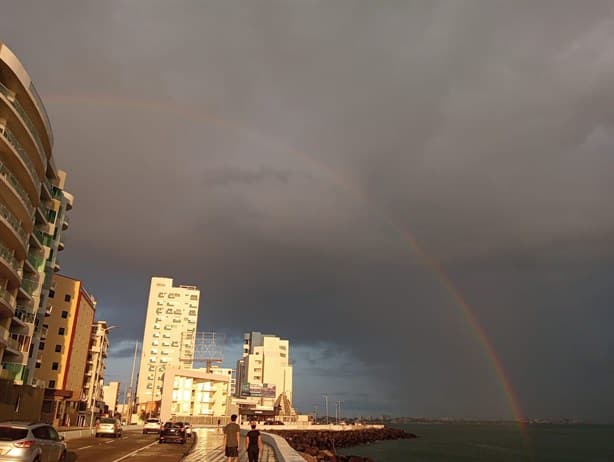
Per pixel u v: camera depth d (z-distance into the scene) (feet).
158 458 82.12
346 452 291.79
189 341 512.22
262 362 552.00
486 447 373.61
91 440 127.24
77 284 273.75
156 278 529.04
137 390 493.36
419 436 555.28
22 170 154.40
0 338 149.48
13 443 52.06
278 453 80.28
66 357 260.62
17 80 141.79
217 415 387.34
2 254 147.95
